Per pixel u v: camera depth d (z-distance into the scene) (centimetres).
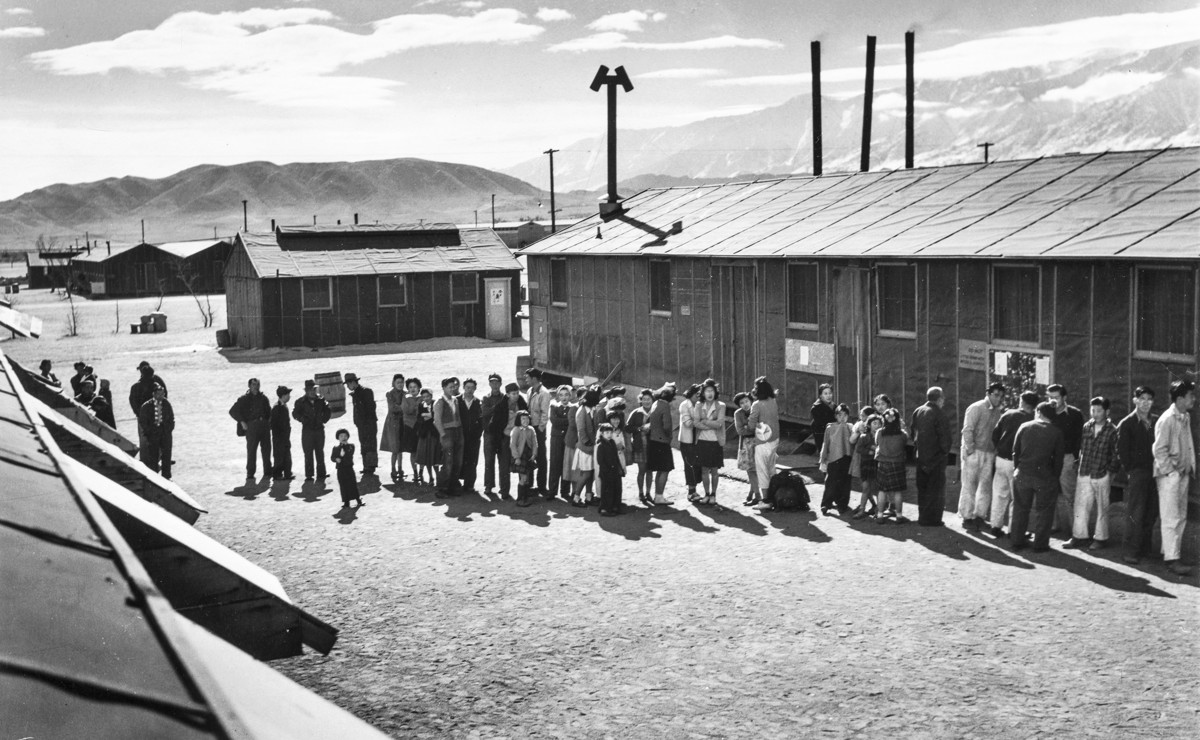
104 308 8675
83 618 211
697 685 1034
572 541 1633
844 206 2673
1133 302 1700
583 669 1088
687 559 1504
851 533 1623
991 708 949
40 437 450
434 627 1237
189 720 181
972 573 1378
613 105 3759
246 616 595
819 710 962
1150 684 984
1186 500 1373
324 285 4916
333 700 1013
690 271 2770
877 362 2231
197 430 2875
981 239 2025
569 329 3397
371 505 1939
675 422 2736
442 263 5169
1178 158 2102
